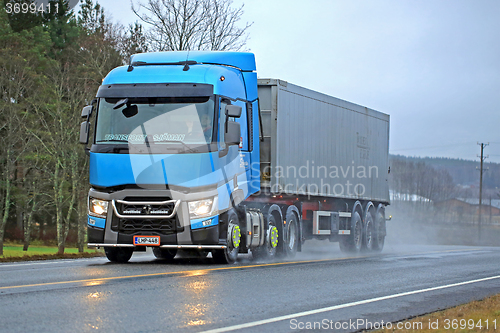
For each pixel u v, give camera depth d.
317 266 14.04
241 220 14.52
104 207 12.70
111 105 12.98
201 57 14.46
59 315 6.65
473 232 85.00
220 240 13.07
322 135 19.83
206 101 12.90
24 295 7.92
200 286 9.37
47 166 42.88
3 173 42.50
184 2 30.66
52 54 49.25
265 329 6.50
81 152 40.22
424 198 148.50
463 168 187.50
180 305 7.57
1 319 6.37
